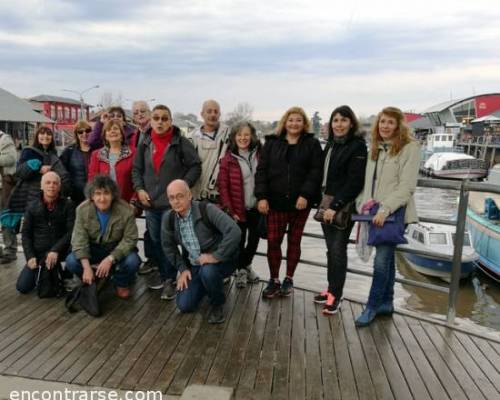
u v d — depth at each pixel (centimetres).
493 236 1233
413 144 350
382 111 355
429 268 1230
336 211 373
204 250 375
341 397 278
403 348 342
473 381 299
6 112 3547
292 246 431
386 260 371
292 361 320
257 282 481
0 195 573
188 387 271
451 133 5041
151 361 315
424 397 280
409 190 346
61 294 436
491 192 357
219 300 377
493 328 946
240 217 424
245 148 426
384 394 282
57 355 322
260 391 282
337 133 376
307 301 432
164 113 403
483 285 1227
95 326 371
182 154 412
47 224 435
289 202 402
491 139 3988
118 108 496
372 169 362
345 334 363
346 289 1029
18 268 516
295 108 393
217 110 446
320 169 392
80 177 490
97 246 414
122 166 445
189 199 370
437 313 1021
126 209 410
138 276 494
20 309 404
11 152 564
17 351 327
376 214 352
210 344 342
